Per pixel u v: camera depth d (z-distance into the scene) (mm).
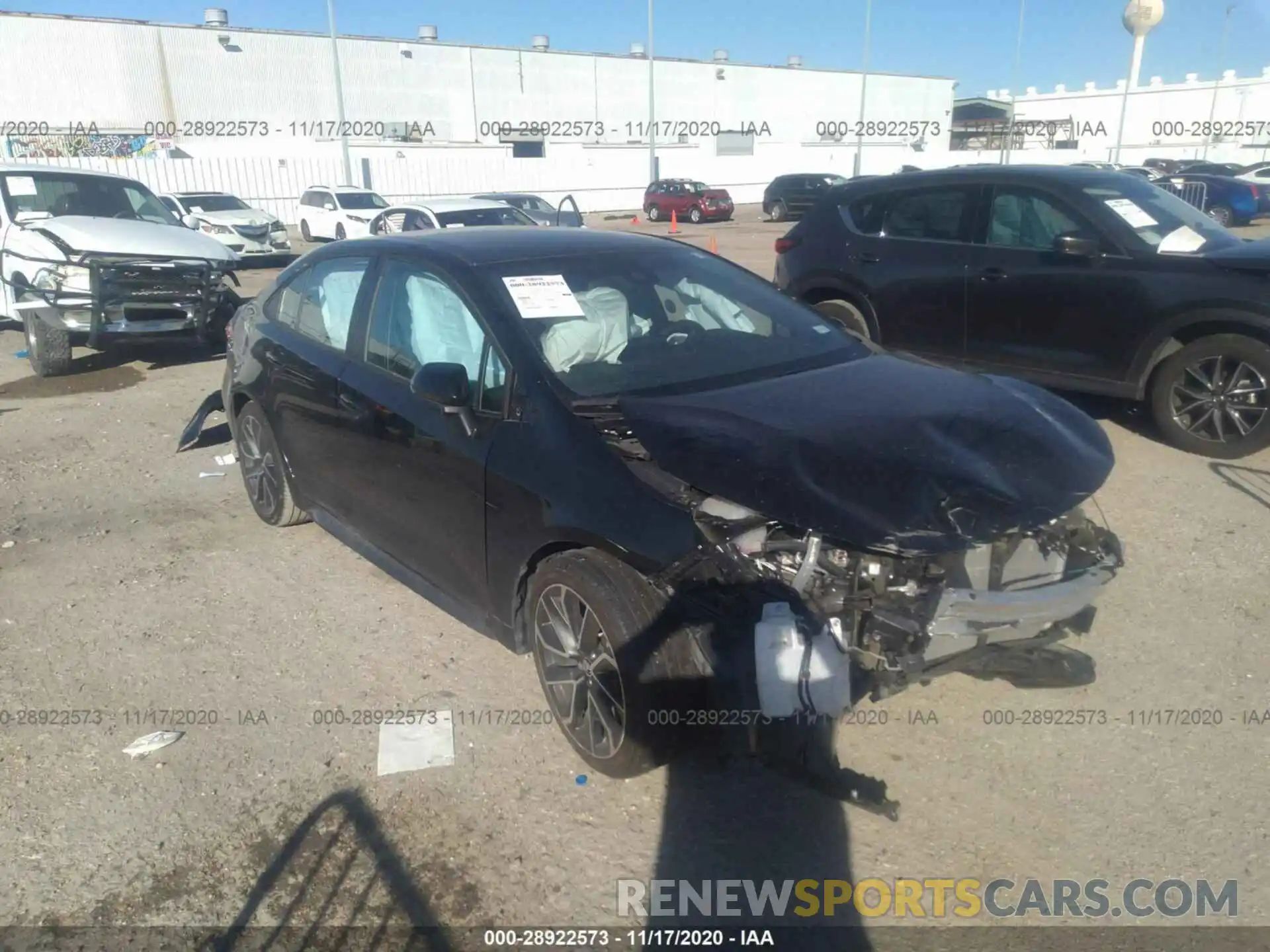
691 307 4203
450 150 40812
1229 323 6090
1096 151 51781
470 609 3879
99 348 9562
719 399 3545
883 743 3490
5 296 10320
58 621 4543
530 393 3537
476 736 3592
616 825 3131
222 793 3311
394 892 2881
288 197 35531
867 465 3045
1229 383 6195
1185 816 3107
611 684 3219
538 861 2990
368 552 4574
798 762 3178
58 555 5293
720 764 3387
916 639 2928
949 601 2926
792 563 3008
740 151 59031
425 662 4121
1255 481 5875
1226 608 4352
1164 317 6273
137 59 42781
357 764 3447
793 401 3521
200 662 4148
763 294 4523
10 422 8031
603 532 3166
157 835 3121
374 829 3131
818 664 2867
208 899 2861
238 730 3662
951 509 2916
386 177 38062
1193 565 4781
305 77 46781
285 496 5348
